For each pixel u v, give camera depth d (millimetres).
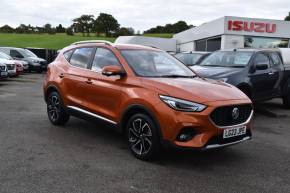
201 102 4930
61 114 7359
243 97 5449
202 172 5121
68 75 7000
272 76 10062
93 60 6617
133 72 5766
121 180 4707
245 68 9352
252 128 8242
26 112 9078
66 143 6332
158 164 5359
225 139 5125
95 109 6262
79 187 4441
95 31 108562
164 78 5699
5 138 6520
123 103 5637
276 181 4902
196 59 13711
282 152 6309
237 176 5023
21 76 21844
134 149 5598
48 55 32219
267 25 24391
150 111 5184
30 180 4602
